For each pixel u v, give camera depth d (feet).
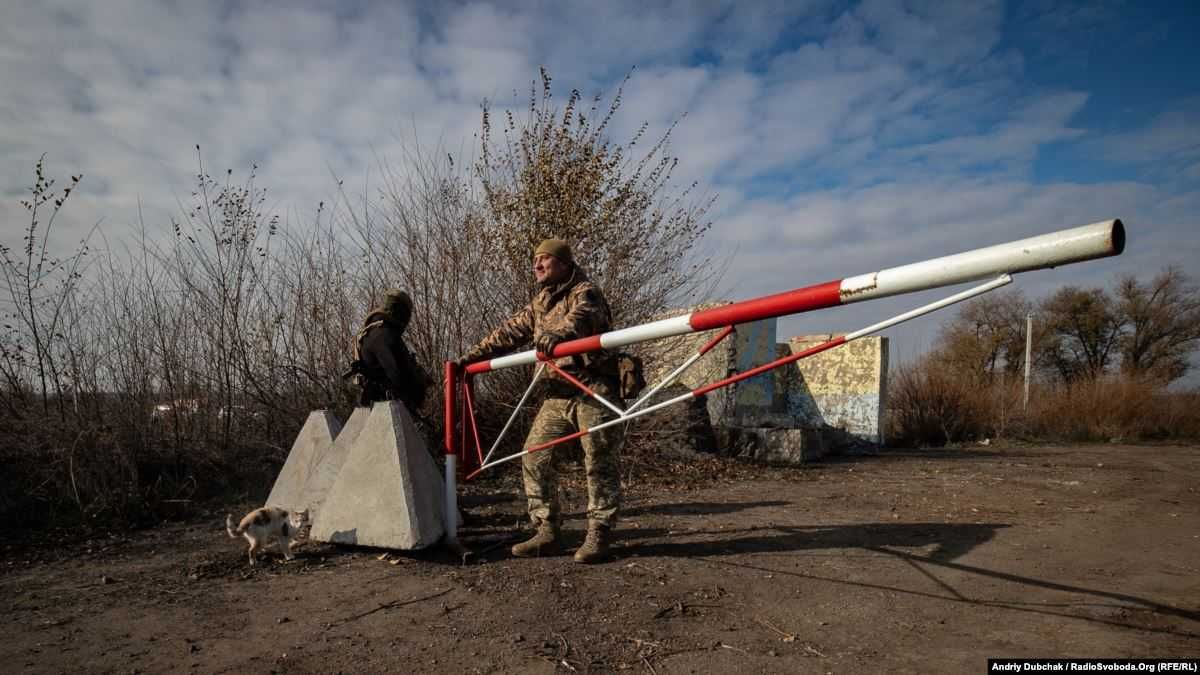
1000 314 129.39
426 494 13.25
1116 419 50.31
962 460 32.73
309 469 16.15
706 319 9.48
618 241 25.07
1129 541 14.70
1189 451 40.27
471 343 24.00
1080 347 130.21
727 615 9.90
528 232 24.59
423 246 24.07
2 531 14.65
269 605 10.28
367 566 12.26
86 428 17.69
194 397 21.01
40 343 18.65
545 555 13.01
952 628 9.43
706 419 30.48
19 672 8.00
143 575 11.90
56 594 10.89
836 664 8.24
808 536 14.76
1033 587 11.31
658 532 15.12
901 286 7.38
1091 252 5.98
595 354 12.35
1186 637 9.06
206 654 8.51
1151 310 123.85
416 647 8.70
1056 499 20.29
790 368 43.83
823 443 35.32
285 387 22.43
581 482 21.29
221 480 19.60
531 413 23.63
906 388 47.67
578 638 9.01
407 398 15.75
